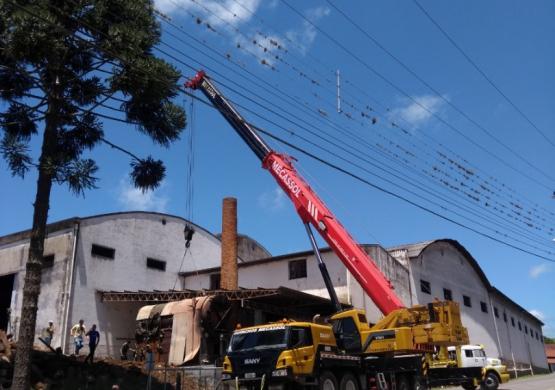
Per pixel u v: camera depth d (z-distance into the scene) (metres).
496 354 47.50
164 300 28.25
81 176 13.89
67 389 17.03
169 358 25.67
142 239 32.72
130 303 30.61
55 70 14.38
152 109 15.53
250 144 24.50
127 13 14.40
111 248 30.53
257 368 15.74
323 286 32.09
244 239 44.72
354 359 18.11
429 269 39.88
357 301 31.20
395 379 19.00
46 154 14.43
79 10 13.73
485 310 48.03
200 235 37.22
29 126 16.16
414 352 19.33
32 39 12.78
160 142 16.08
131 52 14.02
